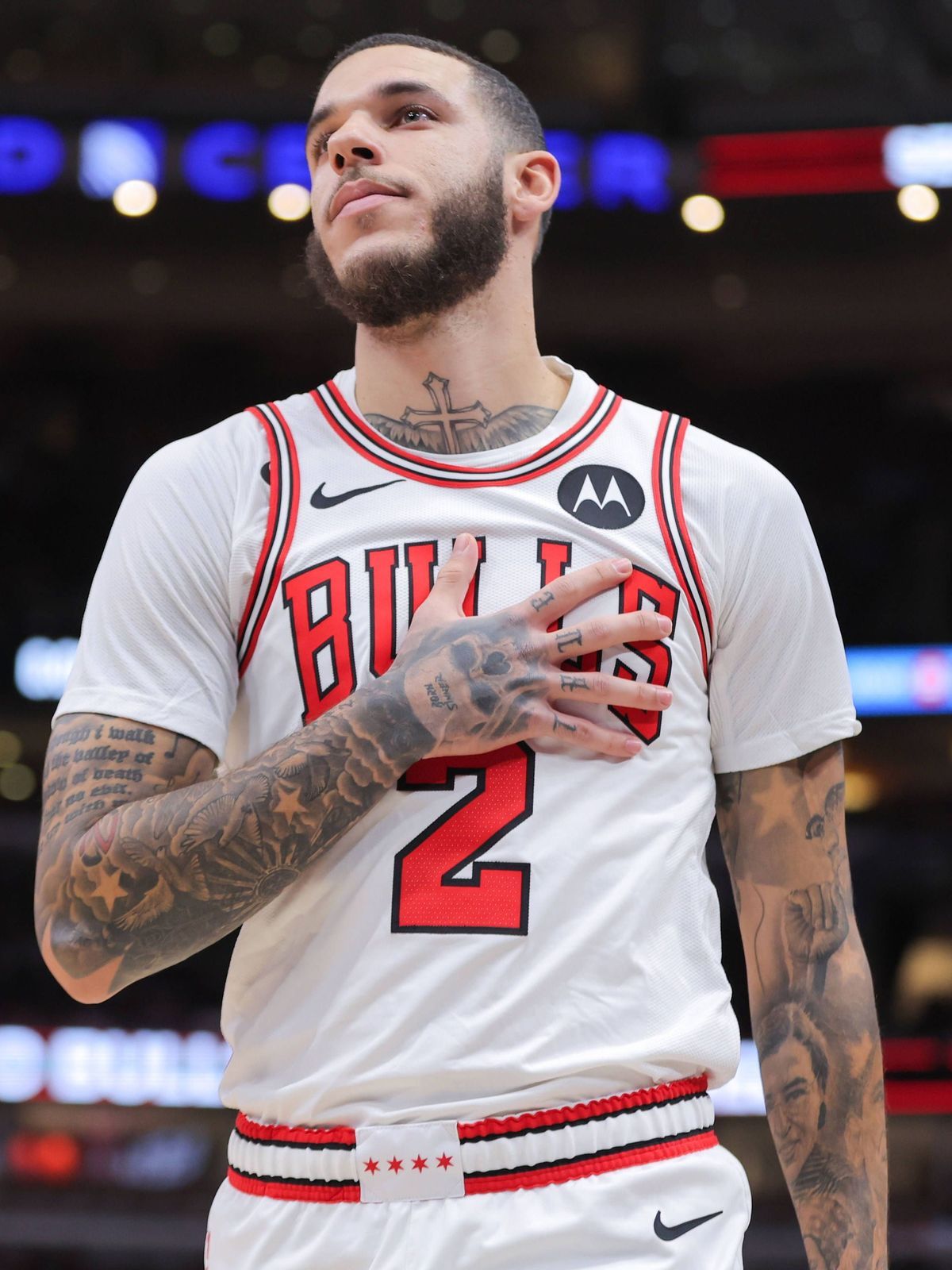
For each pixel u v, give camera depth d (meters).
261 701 5.64
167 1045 31.41
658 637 5.59
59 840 5.37
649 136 36.22
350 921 5.31
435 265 5.82
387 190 5.82
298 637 5.58
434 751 5.30
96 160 35.09
